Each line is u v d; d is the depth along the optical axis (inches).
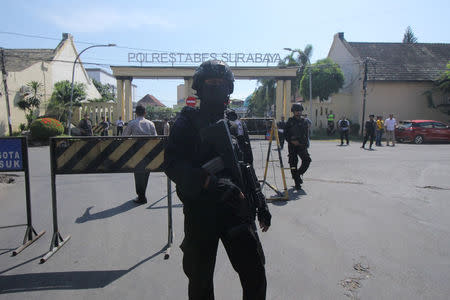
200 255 72.5
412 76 1028.5
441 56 1112.2
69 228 179.6
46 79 1039.6
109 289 115.7
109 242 159.0
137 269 130.7
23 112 928.3
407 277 122.6
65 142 146.5
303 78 1059.3
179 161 67.2
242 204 69.2
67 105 1026.7
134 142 147.7
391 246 151.5
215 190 65.7
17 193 268.8
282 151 556.4
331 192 258.5
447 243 155.0
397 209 211.2
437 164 407.2
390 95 1033.5
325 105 1101.7
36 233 165.2
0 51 884.0
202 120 71.2
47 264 135.6
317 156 494.9
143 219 194.5
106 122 936.9
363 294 111.2
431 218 192.5
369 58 1012.5
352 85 1097.4
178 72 976.9
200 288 73.3
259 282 73.0
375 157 482.3
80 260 139.3
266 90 1346.0
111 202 235.5
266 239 160.4
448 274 124.8
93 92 1430.9
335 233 168.4
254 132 263.7
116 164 147.9
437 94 1040.2
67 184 305.3
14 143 153.9
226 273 126.8
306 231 171.3
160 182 311.3
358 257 139.9
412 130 776.3
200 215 70.7
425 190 264.4
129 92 995.3
